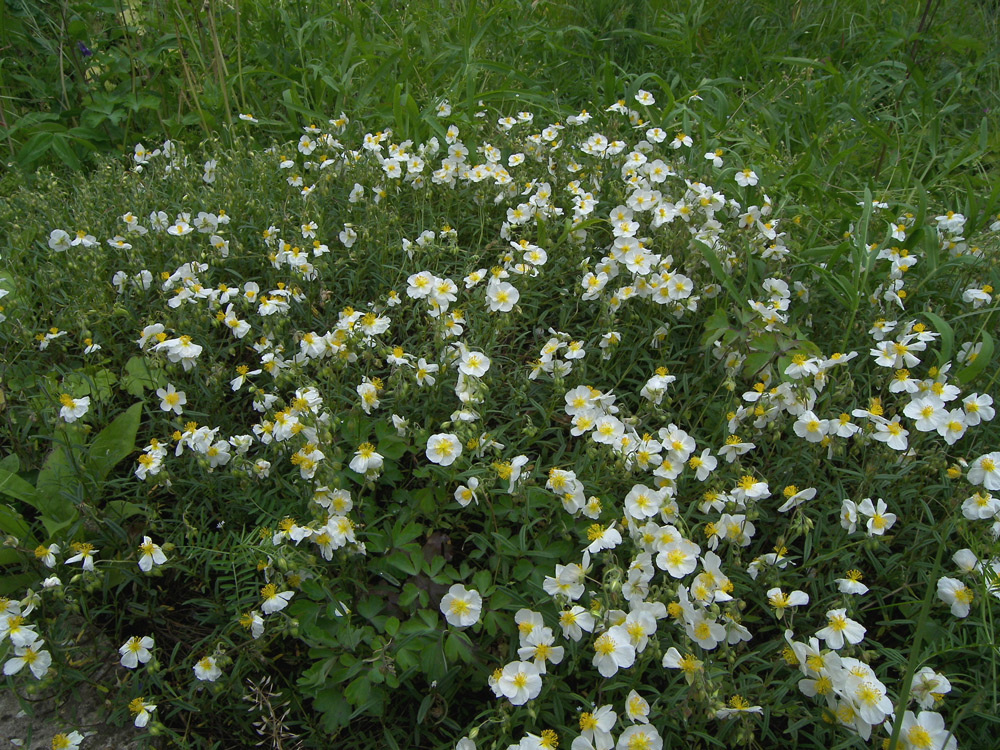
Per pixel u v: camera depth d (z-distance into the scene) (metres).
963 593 0.46
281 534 0.48
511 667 0.41
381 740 0.45
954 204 0.92
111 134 1.01
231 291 0.64
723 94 1.02
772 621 0.50
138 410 0.57
